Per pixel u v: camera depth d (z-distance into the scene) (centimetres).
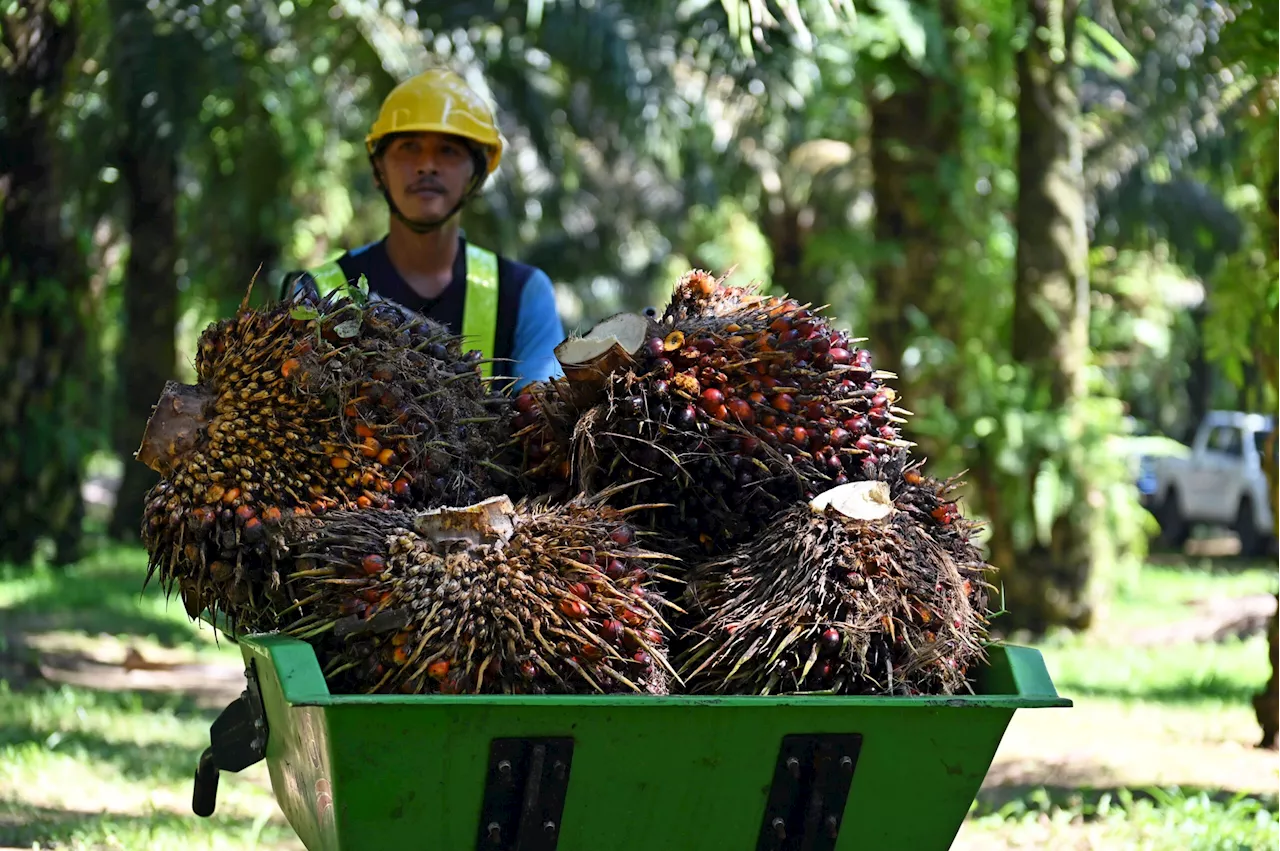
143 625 995
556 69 1425
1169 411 2716
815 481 300
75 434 1265
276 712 292
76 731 661
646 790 257
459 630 258
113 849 475
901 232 1177
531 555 266
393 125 429
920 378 1135
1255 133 671
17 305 1216
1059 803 596
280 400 286
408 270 437
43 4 1153
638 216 2114
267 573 283
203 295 1678
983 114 1184
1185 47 1249
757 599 283
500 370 432
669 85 1257
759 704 254
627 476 298
